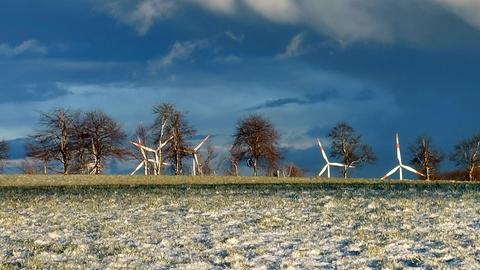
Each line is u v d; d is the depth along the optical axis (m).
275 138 95.50
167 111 87.56
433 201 25.39
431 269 14.38
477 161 94.44
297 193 31.22
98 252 17.25
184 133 88.00
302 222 21.27
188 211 25.00
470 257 15.29
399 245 17.00
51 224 22.80
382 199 26.59
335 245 17.42
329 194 30.09
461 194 28.64
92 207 27.70
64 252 17.31
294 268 14.90
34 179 58.69
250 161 96.19
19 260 16.23
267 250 16.97
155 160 87.19
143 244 18.28
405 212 22.42
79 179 59.25
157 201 28.97
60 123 87.25
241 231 19.95
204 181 57.47
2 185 50.31
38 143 87.56
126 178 61.47
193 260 16.02
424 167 93.94
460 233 18.31
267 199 28.39
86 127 88.62
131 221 22.88
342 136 97.50
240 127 95.62
